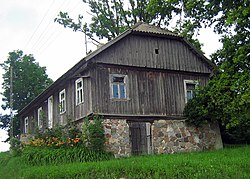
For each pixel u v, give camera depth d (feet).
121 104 77.05
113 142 73.56
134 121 77.77
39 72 158.81
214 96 73.87
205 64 91.04
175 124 82.23
